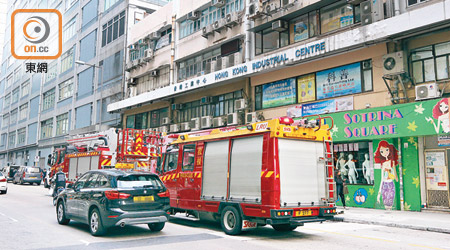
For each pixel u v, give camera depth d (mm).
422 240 8992
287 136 8820
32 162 55062
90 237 8797
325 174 9383
